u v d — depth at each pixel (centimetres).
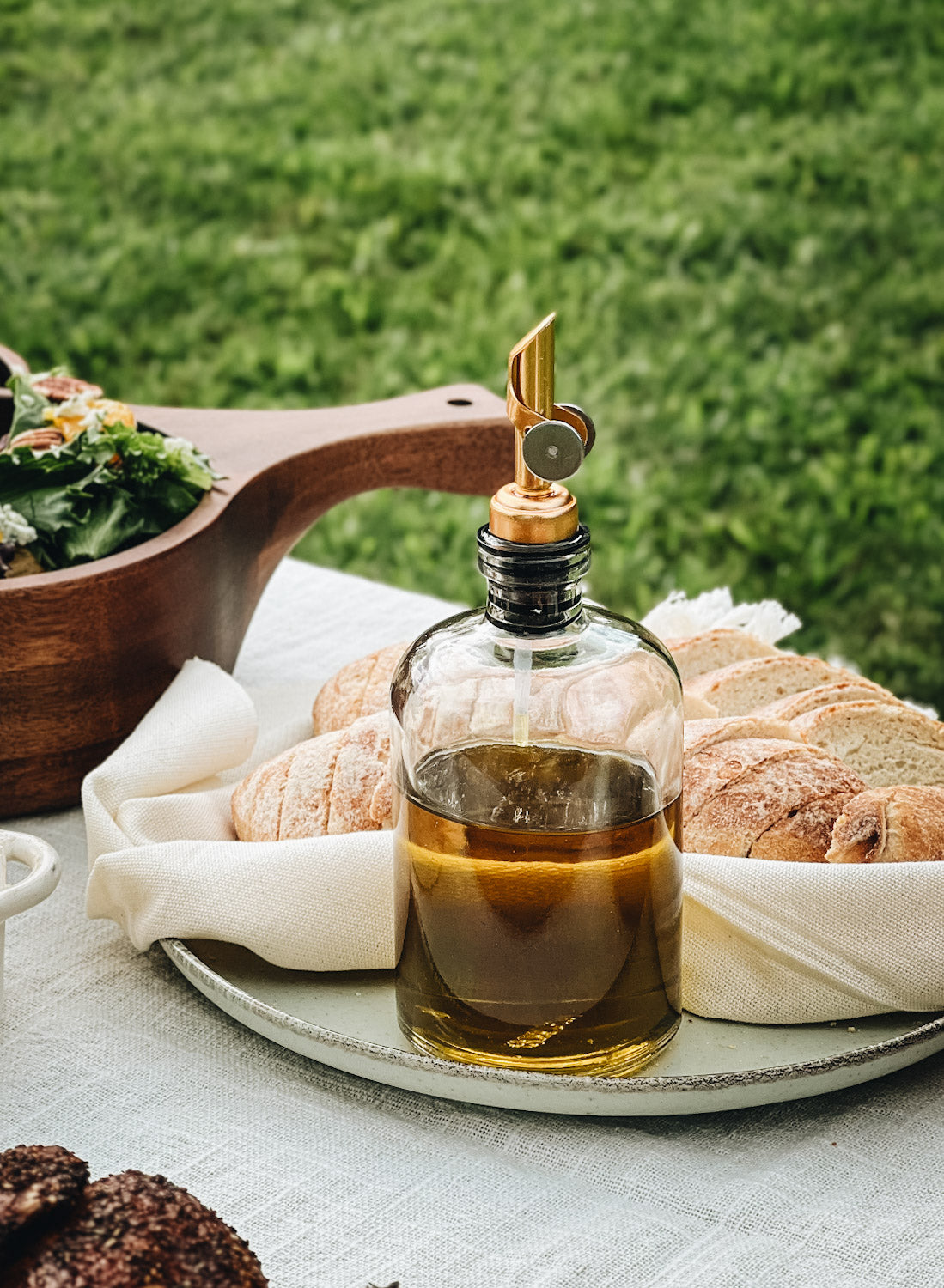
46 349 353
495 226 395
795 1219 92
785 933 97
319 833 103
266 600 135
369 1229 92
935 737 107
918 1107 96
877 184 401
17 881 107
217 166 430
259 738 114
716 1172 94
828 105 445
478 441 123
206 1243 85
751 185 405
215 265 386
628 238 387
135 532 116
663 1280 90
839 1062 94
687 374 335
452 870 94
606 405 327
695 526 295
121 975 103
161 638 113
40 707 111
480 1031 95
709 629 118
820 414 322
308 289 375
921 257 372
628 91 458
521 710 94
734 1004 98
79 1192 85
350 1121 96
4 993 102
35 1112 96
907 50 469
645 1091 93
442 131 445
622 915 94
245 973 101
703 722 105
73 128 452
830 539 291
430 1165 94
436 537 296
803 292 361
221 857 101
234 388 345
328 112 459
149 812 105
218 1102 97
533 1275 90
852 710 107
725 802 101
